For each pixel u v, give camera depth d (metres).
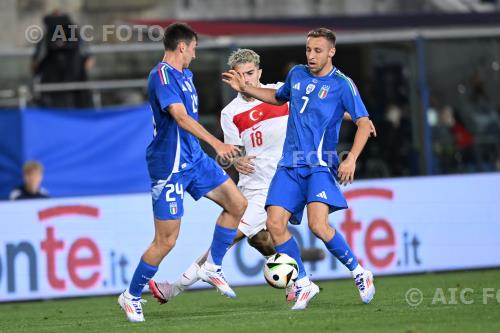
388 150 59.72
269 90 28.56
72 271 39.88
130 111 51.00
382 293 33.16
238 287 40.19
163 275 40.22
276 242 27.70
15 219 39.53
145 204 40.56
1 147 49.81
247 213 32.53
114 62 56.72
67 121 50.31
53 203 39.88
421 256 42.31
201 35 55.75
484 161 62.22
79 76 53.16
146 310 31.45
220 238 28.42
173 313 29.73
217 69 57.91
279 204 27.47
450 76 62.62
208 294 37.94
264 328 23.52
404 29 58.34
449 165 61.50
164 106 25.55
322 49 27.00
